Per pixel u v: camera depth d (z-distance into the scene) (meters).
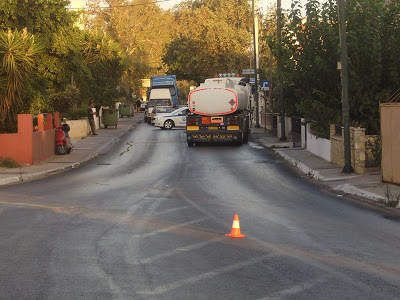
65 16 33.12
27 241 11.28
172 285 8.23
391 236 11.82
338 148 24.66
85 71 36.41
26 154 26.52
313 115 29.12
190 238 11.53
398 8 26.25
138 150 35.06
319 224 13.17
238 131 36.56
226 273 8.88
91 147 35.91
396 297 7.67
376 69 25.33
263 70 62.00
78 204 16.22
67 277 8.66
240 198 17.39
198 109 36.88
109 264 9.45
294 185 20.45
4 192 19.00
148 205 15.99
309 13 28.98
